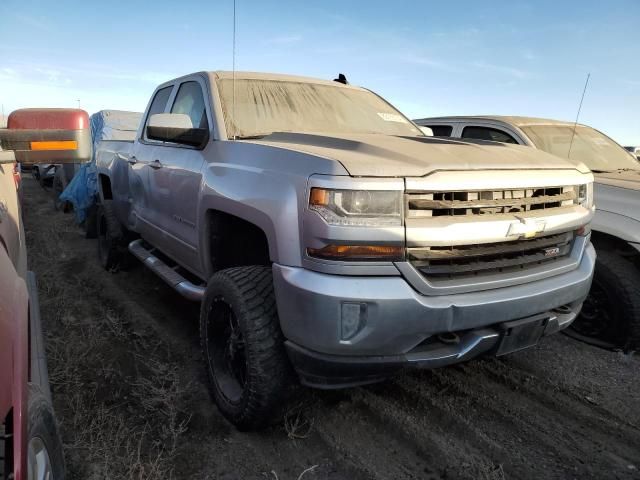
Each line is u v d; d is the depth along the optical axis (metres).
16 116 2.11
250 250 3.31
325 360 2.33
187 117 3.62
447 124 6.31
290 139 3.11
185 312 4.60
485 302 2.43
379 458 2.65
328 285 2.25
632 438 2.85
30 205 10.72
